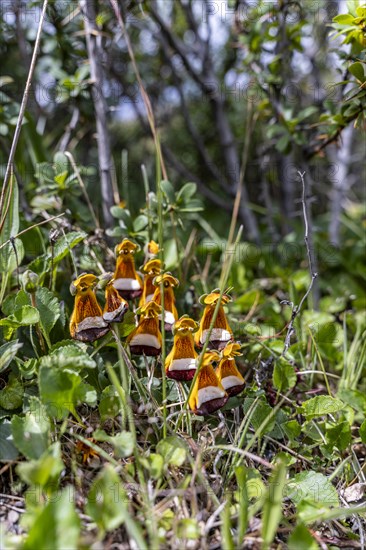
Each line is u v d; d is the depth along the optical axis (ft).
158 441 2.35
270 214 3.72
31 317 2.41
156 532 2.10
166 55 3.92
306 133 3.41
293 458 2.42
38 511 2.06
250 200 4.74
